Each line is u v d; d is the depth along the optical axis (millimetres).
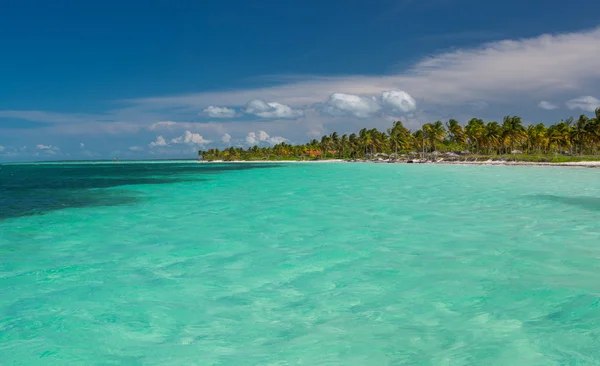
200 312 7910
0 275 10406
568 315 7312
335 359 5980
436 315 7496
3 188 41750
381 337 6656
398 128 144875
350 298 8492
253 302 8391
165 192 34188
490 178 43469
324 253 12336
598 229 15039
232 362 5984
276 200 26328
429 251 12305
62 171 107875
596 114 91062
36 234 15758
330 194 29594
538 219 17328
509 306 7816
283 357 6086
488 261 11023
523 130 105312
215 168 106875
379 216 18984
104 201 27484
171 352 6336
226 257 12070
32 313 7934
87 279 10070
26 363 6066
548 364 5676
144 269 10906
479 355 5965
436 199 25109
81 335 6980
